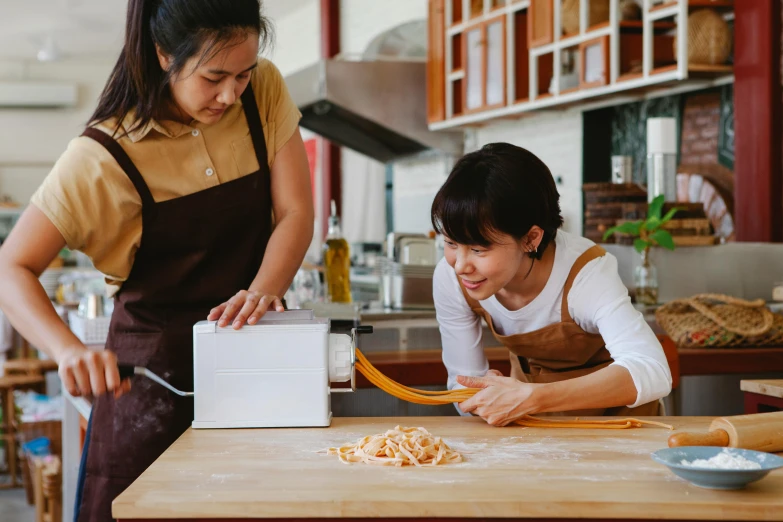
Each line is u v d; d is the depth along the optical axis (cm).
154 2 167
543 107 511
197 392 162
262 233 191
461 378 173
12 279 165
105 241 178
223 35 160
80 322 335
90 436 188
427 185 738
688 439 142
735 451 132
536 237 171
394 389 171
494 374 180
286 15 1005
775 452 147
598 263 184
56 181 173
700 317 288
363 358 172
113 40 1168
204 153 181
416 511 117
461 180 164
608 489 122
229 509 117
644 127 508
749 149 405
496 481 126
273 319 166
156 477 129
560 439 154
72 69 1328
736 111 412
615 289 182
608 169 540
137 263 185
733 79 430
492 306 193
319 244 849
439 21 590
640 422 165
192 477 129
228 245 187
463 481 126
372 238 838
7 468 546
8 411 539
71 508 308
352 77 599
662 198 333
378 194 832
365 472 131
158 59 171
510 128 620
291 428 162
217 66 162
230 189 184
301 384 162
